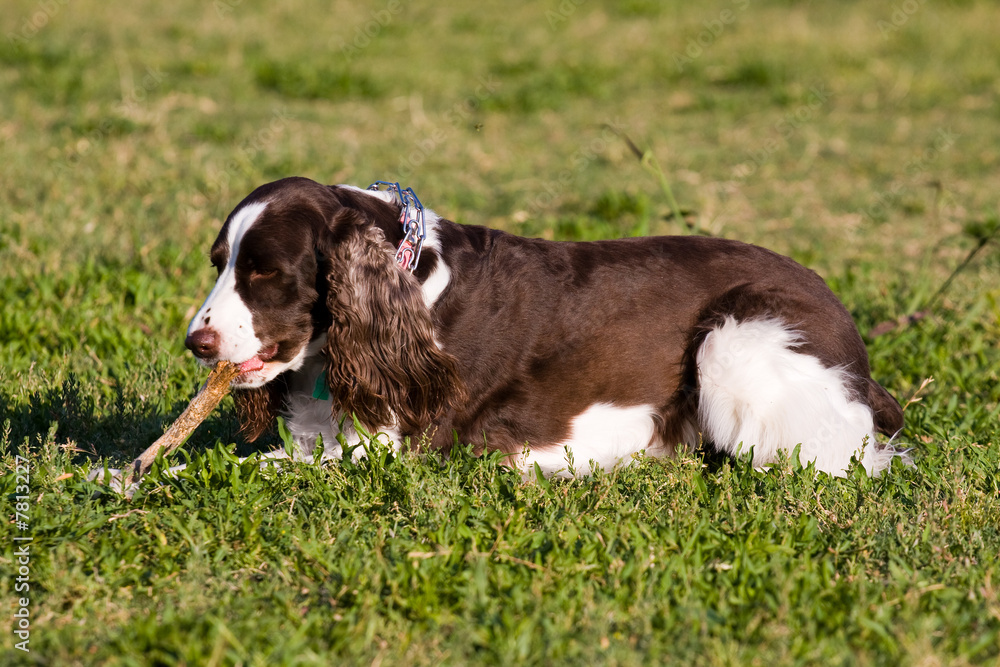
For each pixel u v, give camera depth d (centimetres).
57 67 1725
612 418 590
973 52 2127
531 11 2544
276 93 1747
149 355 732
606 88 1844
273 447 614
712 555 470
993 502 522
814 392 572
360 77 1800
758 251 616
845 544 477
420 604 417
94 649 396
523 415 575
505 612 410
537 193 1247
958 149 1505
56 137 1343
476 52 2114
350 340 523
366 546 468
